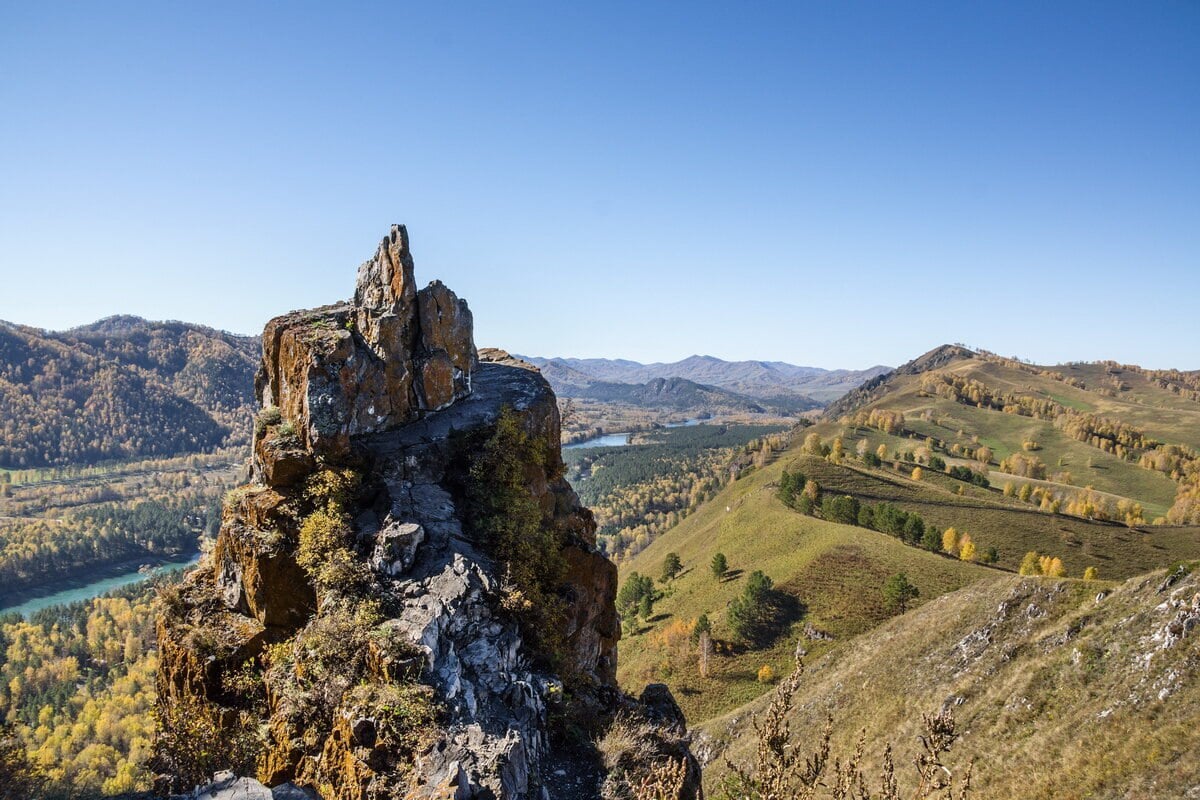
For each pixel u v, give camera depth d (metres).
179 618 20.08
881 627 90.31
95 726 98.75
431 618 16.75
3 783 16.86
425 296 25.92
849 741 67.31
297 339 21.41
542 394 29.00
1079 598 65.88
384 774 14.20
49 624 144.25
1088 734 47.91
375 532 19.22
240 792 15.78
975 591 80.94
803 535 158.62
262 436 21.44
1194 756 39.69
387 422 23.73
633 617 150.62
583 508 29.72
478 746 14.39
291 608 18.78
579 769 17.25
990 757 52.59
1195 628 48.50
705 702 107.06
